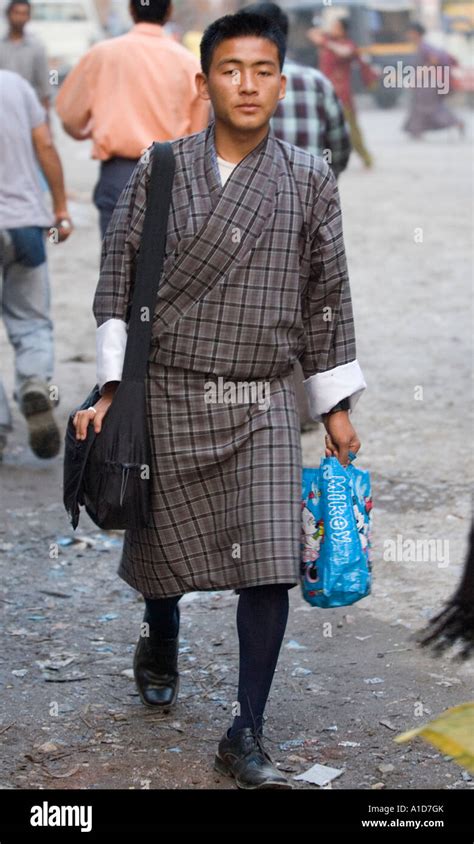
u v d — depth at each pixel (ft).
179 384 17.53
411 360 41.16
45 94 49.29
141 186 17.52
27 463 32.14
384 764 18.42
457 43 150.10
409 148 104.47
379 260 57.67
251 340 17.38
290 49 129.90
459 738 14.11
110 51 30.66
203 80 18.02
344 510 17.56
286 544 17.07
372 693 20.53
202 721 19.67
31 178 31.30
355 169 89.45
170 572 18.10
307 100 32.89
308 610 23.88
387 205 72.38
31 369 30.99
